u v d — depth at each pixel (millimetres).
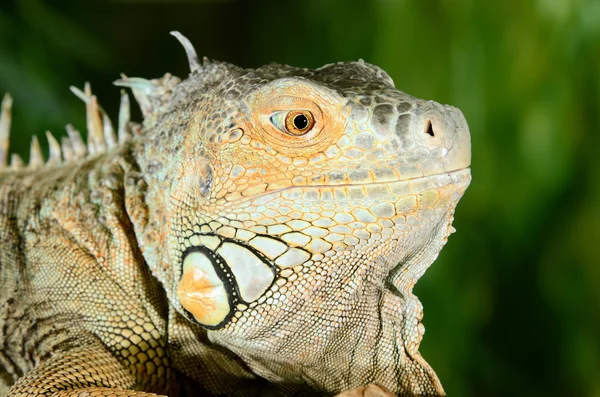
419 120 698
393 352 720
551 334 1362
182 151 721
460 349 1343
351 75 719
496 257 1382
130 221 734
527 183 1380
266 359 724
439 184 698
